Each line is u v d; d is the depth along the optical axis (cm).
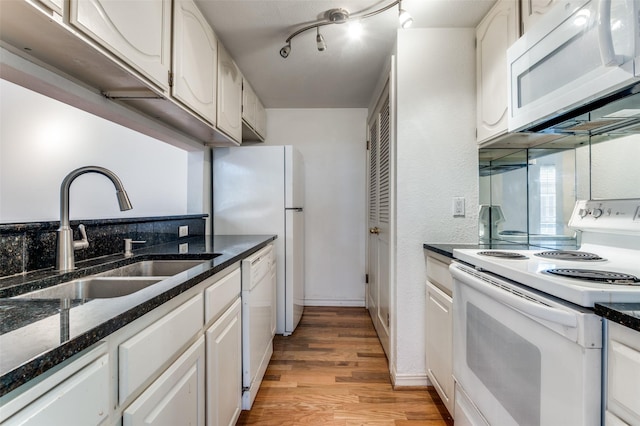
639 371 58
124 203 127
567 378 72
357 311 314
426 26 180
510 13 144
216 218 255
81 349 52
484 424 110
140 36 111
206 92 169
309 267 331
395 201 190
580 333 69
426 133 182
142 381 71
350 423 152
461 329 128
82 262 127
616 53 76
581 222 131
